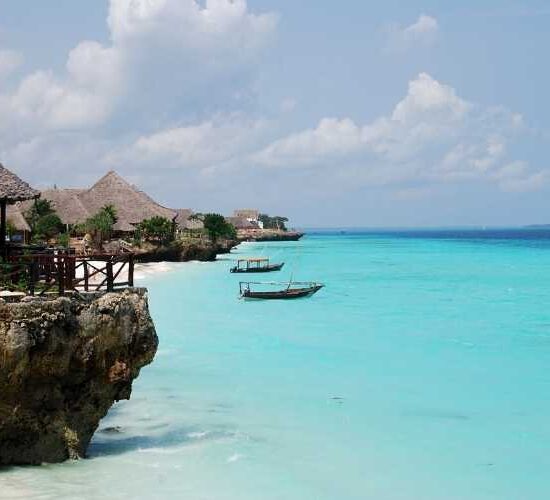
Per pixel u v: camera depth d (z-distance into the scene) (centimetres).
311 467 1617
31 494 1332
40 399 1452
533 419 2031
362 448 1753
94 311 1509
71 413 1528
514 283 6662
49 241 7638
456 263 9906
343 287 6238
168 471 1536
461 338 3459
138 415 1983
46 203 8612
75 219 8656
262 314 4306
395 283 6675
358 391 2333
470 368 2730
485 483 1552
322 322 3984
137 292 1636
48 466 1482
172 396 2206
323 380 2491
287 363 2770
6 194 1805
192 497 1405
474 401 2227
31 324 1372
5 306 1348
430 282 6788
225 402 2155
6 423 1407
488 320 4134
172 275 7144
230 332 3556
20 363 1358
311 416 2030
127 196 9275
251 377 2505
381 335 3534
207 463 1605
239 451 1700
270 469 1591
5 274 1622
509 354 3039
